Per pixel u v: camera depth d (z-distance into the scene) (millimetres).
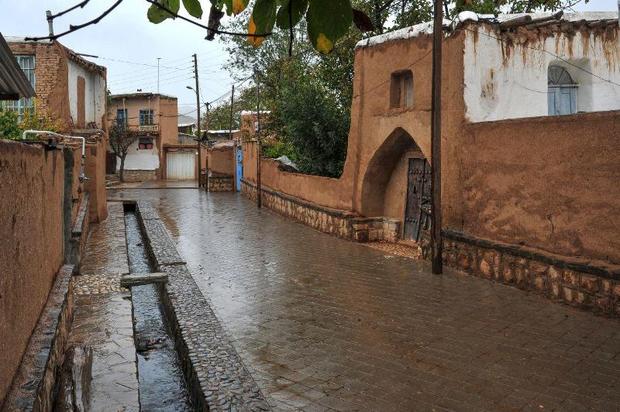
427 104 10336
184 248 11945
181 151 38562
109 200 22234
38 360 3914
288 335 6098
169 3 2016
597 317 6441
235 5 1880
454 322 6430
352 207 13117
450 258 9500
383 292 7898
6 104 16641
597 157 6641
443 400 4434
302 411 4301
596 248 6711
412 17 13336
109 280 8492
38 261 4852
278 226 15578
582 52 9883
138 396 4520
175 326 6535
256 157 22797
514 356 5316
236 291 8117
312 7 1545
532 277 7594
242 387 4492
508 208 8219
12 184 3684
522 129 7863
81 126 19812
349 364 5230
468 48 9125
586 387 4602
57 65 16953
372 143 12219
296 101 15570
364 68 12422
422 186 11375
